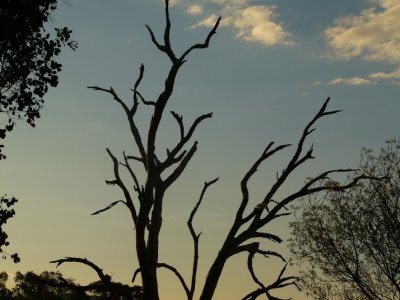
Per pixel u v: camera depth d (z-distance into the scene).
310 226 26.41
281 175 22.39
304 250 26.48
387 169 26.05
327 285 25.80
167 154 24.41
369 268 25.91
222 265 22.22
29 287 52.84
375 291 25.58
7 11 17.33
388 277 25.36
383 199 25.89
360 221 25.91
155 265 21.97
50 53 18.03
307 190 22.88
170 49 22.17
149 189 22.17
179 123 22.42
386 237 25.73
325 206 26.56
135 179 23.55
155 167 22.47
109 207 22.84
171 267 22.19
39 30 17.81
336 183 24.31
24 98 17.69
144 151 23.83
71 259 21.30
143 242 22.02
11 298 53.62
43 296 50.72
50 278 52.88
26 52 17.75
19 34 17.53
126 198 23.00
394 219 25.64
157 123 22.75
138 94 24.64
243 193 22.73
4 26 17.28
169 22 22.22
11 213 17.00
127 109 24.42
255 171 22.97
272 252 22.08
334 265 25.81
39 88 17.91
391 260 25.55
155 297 21.78
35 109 17.97
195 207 23.47
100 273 21.52
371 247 25.78
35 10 17.62
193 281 22.59
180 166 23.09
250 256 22.02
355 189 26.22
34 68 17.98
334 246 25.89
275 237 22.17
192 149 23.38
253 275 21.88
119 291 21.80
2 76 17.62
